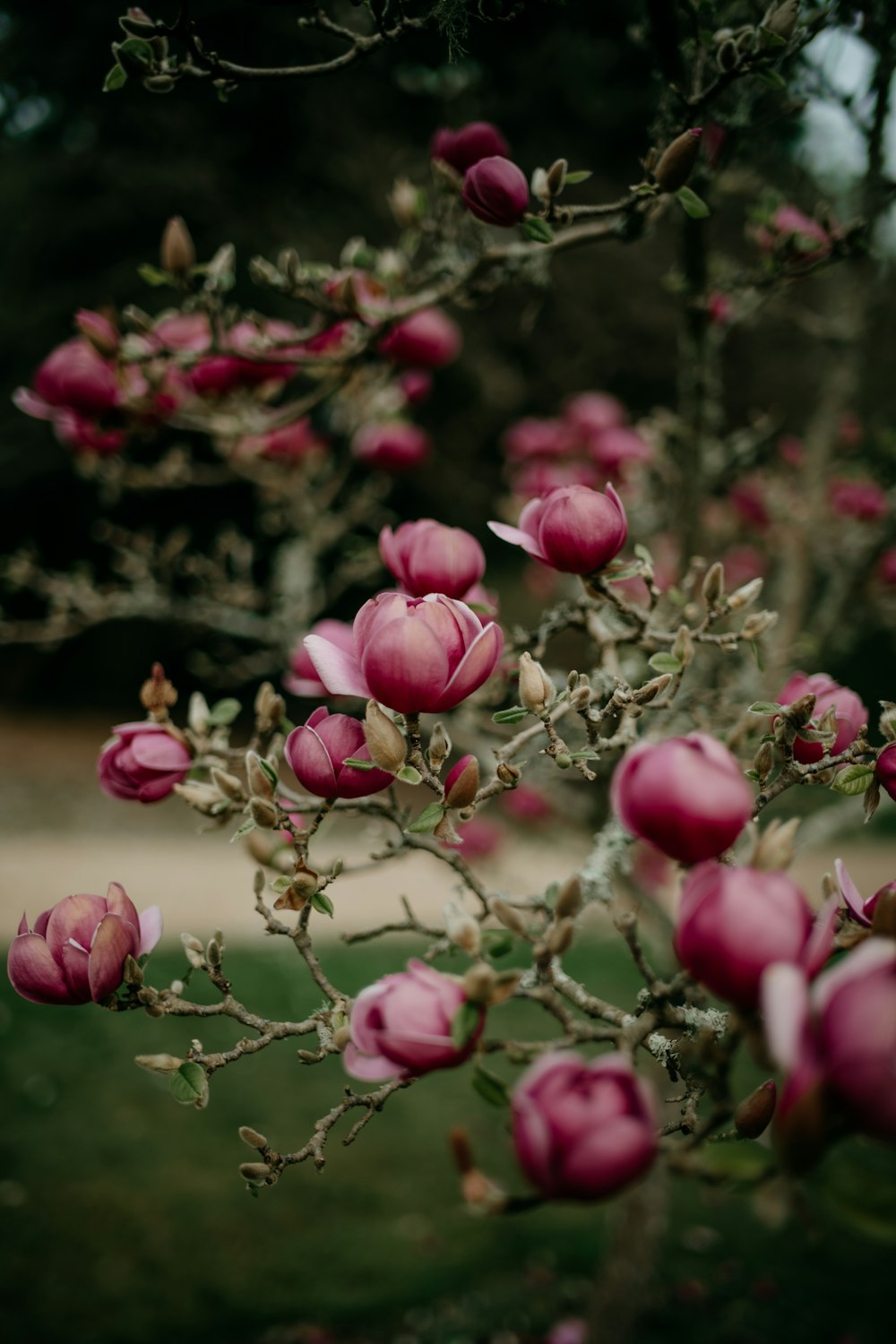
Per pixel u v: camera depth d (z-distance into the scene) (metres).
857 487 2.67
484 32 3.70
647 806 0.68
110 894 0.89
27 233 9.97
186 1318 3.67
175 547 2.97
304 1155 0.86
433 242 1.75
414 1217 4.35
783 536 2.74
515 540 1.02
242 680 2.86
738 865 0.90
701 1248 4.27
